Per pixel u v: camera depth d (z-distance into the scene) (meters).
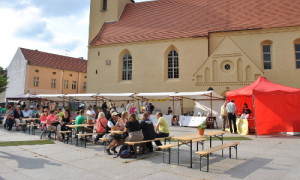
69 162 6.77
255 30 23.34
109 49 28.53
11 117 14.28
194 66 24.62
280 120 13.16
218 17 26.09
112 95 21.95
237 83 21.44
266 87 13.40
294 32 22.25
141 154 7.97
